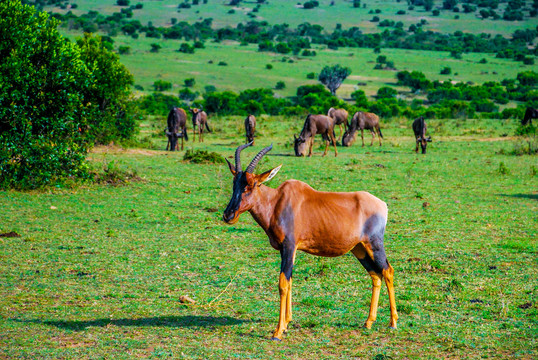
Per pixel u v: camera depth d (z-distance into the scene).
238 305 16.64
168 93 189.75
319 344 13.66
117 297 17.22
